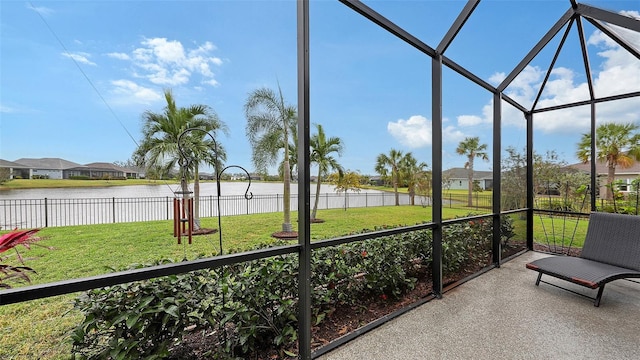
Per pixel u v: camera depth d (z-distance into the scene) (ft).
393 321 8.49
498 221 14.01
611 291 10.94
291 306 7.47
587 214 14.82
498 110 14.08
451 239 12.17
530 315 8.90
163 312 5.38
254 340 6.76
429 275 12.03
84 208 22.40
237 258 5.69
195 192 18.57
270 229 21.77
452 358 6.77
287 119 23.49
